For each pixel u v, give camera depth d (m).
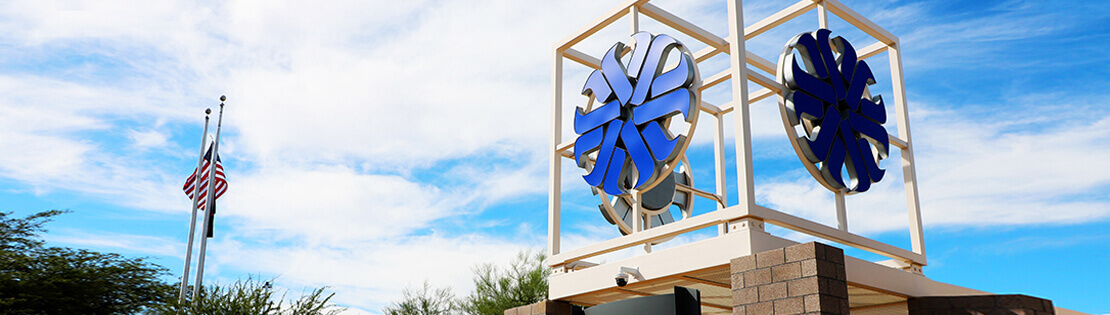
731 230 11.03
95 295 27.72
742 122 11.21
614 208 14.09
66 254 28.47
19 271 26.39
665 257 11.89
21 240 28.56
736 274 10.62
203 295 19.80
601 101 13.48
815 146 11.85
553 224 14.05
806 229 11.27
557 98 14.70
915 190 13.17
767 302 10.12
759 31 13.89
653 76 12.58
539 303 13.80
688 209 16.56
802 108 11.84
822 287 9.58
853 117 12.71
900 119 13.66
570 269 13.98
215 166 24.62
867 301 12.66
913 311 11.89
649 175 12.27
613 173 12.98
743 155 11.07
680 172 16.75
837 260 10.02
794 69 11.94
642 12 13.32
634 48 13.05
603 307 9.13
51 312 26.66
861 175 12.34
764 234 10.84
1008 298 11.10
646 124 12.59
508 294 33.53
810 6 13.09
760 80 11.75
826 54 12.57
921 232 12.89
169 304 21.56
